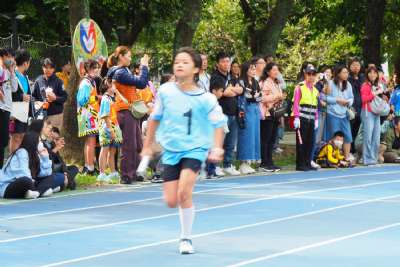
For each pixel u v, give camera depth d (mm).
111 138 19562
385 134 26500
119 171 20750
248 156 21812
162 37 44188
